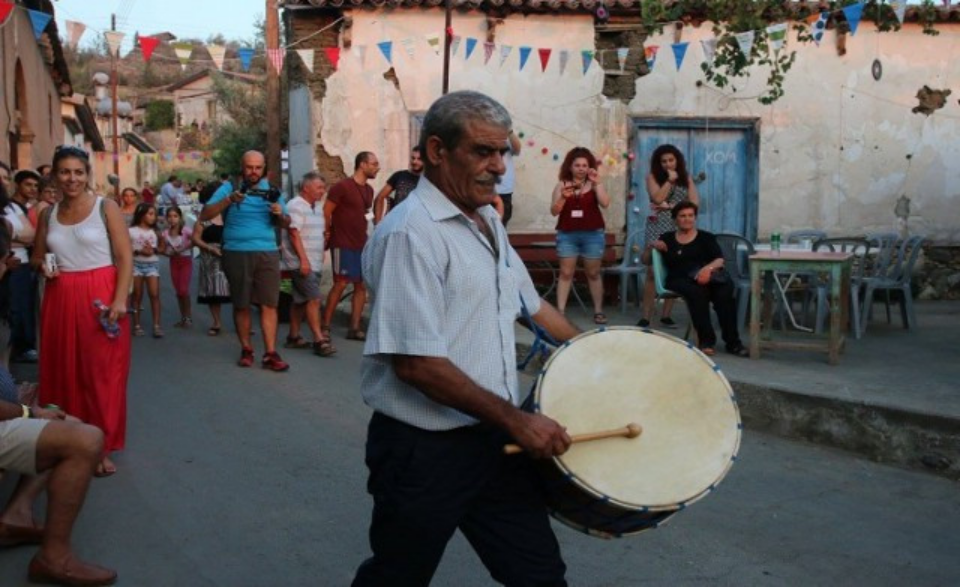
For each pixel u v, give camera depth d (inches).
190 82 1996.8
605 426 115.3
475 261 112.8
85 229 217.0
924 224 531.2
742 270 383.9
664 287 336.5
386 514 113.7
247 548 185.6
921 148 527.8
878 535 194.7
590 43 506.3
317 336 373.7
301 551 184.4
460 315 111.7
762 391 267.9
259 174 335.0
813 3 484.4
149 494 214.2
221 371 341.7
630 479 111.0
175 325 453.4
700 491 111.0
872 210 528.1
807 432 257.6
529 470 118.4
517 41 502.0
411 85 497.7
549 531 118.5
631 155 510.0
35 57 647.8
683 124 511.8
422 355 106.5
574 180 395.5
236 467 233.5
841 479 228.4
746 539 192.1
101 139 1611.7
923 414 232.8
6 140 490.3
